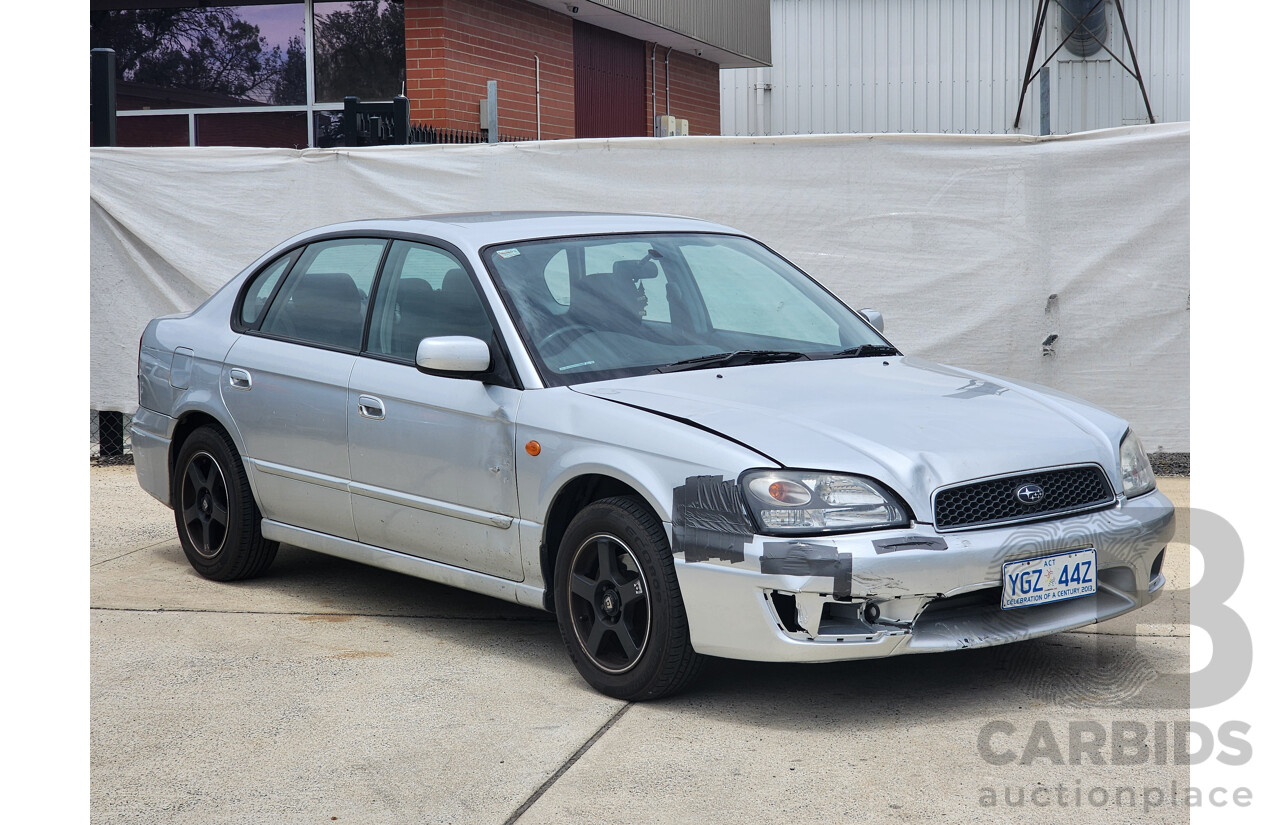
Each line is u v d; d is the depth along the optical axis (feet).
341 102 44.65
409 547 17.28
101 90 31.68
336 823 11.67
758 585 13.21
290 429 18.61
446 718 14.24
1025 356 27.35
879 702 14.42
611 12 51.42
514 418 15.56
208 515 20.31
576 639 15.03
